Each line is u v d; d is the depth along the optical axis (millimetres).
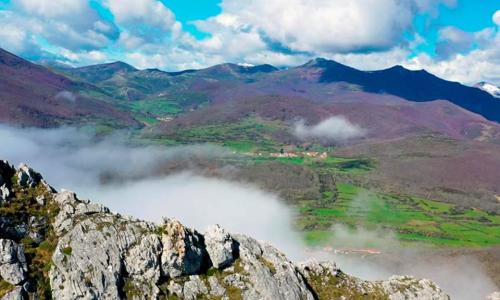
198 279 101188
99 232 95500
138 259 95312
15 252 85938
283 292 105750
